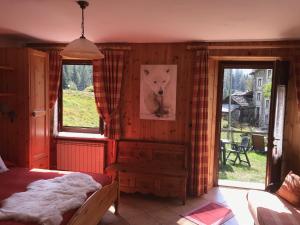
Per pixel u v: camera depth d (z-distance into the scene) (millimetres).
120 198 4020
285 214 2703
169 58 4145
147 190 3932
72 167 4566
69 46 2322
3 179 2990
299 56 3691
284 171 4051
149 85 4238
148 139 4324
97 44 4242
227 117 5035
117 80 4238
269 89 4922
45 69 4051
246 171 5168
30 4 2436
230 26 3062
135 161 4211
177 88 4164
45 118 4105
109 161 4504
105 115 4316
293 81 3877
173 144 4145
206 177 4188
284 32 3271
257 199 3070
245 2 2260
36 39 4133
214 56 4000
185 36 3639
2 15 2805
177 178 3826
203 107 4016
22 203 2279
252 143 5078
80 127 4812
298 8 2365
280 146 3971
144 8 2469
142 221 3359
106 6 2426
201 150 4074
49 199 2387
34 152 3846
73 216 2148
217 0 2225
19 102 3672
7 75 3676
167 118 4227
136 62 4254
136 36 3711
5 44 4105
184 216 3510
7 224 1998
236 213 3625
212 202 3953
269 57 3883
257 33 3363
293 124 3924
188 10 2510
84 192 2664
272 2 2240
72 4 2414
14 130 3727
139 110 4312
